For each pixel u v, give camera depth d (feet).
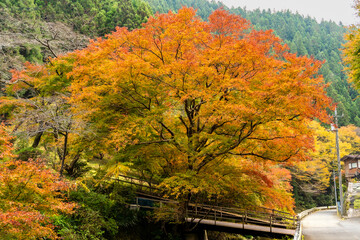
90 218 37.47
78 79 40.01
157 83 39.50
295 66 33.88
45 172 24.23
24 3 113.09
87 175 54.75
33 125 45.55
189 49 39.09
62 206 25.18
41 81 50.47
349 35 34.27
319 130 139.44
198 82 36.81
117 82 37.01
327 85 33.83
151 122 37.58
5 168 22.58
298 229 43.24
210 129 42.34
